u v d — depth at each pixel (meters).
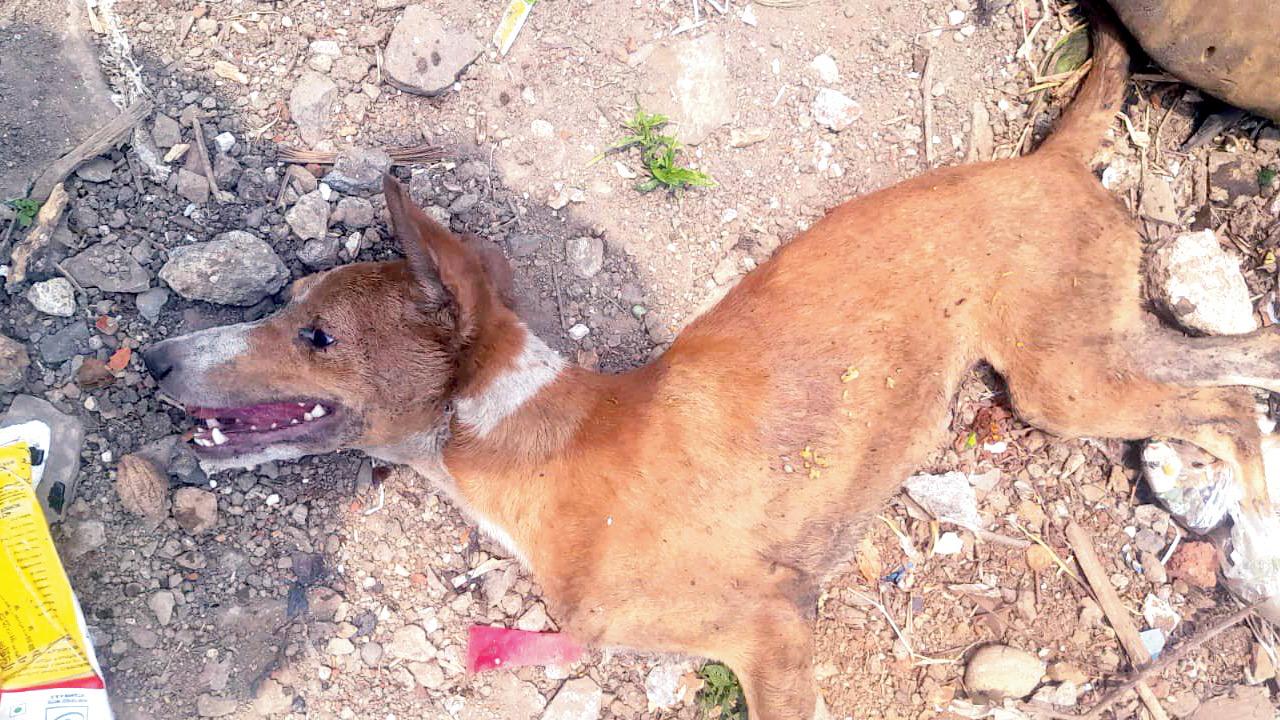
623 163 0.85
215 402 0.70
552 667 0.81
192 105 0.79
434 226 0.66
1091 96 0.83
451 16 0.83
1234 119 0.86
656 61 0.85
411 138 0.82
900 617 0.85
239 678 0.78
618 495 0.71
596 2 0.85
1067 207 0.77
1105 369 0.77
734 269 0.86
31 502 0.72
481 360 0.70
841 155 0.87
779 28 0.87
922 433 0.78
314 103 0.81
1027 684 0.83
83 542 0.75
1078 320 0.76
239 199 0.79
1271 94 0.79
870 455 0.76
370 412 0.71
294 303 0.70
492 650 0.81
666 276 0.85
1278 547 0.81
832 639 0.84
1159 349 0.77
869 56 0.87
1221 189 0.87
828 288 0.75
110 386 0.76
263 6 0.81
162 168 0.78
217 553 0.78
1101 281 0.76
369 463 0.81
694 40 0.85
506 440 0.72
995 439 0.86
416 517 0.81
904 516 0.86
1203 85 0.81
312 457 0.80
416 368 0.70
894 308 0.75
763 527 0.74
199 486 0.78
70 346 0.76
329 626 0.79
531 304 0.83
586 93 0.85
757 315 0.76
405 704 0.80
